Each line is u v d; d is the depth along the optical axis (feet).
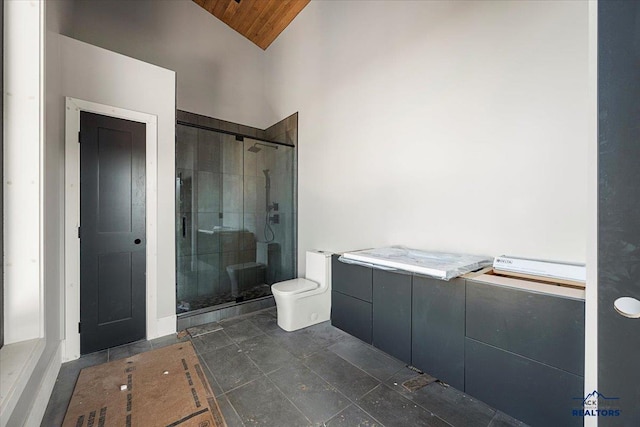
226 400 4.94
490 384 4.42
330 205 9.68
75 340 6.48
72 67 6.58
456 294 4.84
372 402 4.90
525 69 5.02
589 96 2.53
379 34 7.81
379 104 7.86
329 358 6.41
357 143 8.59
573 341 3.61
